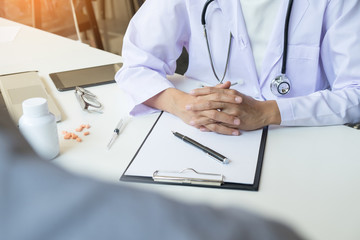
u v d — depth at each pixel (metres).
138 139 0.97
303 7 1.12
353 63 1.07
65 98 1.17
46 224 0.22
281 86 1.17
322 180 0.80
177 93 1.08
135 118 1.07
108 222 0.23
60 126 1.03
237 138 0.95
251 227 0.24
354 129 0.99
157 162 0.86
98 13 2.71
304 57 1.15
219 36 1.23
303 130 0.99
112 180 0.26
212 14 1.22
